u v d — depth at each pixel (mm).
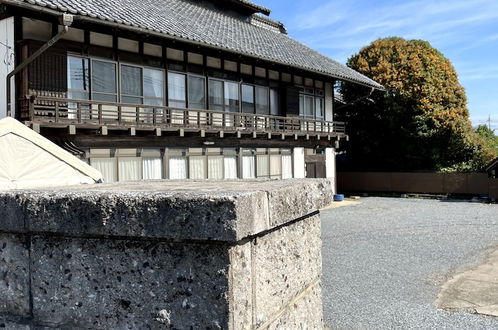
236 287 1391
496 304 6969
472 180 24406
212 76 15719
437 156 26469
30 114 9906
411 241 12469
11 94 10406
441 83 26141
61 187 2121
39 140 7484
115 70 12539
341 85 28516
